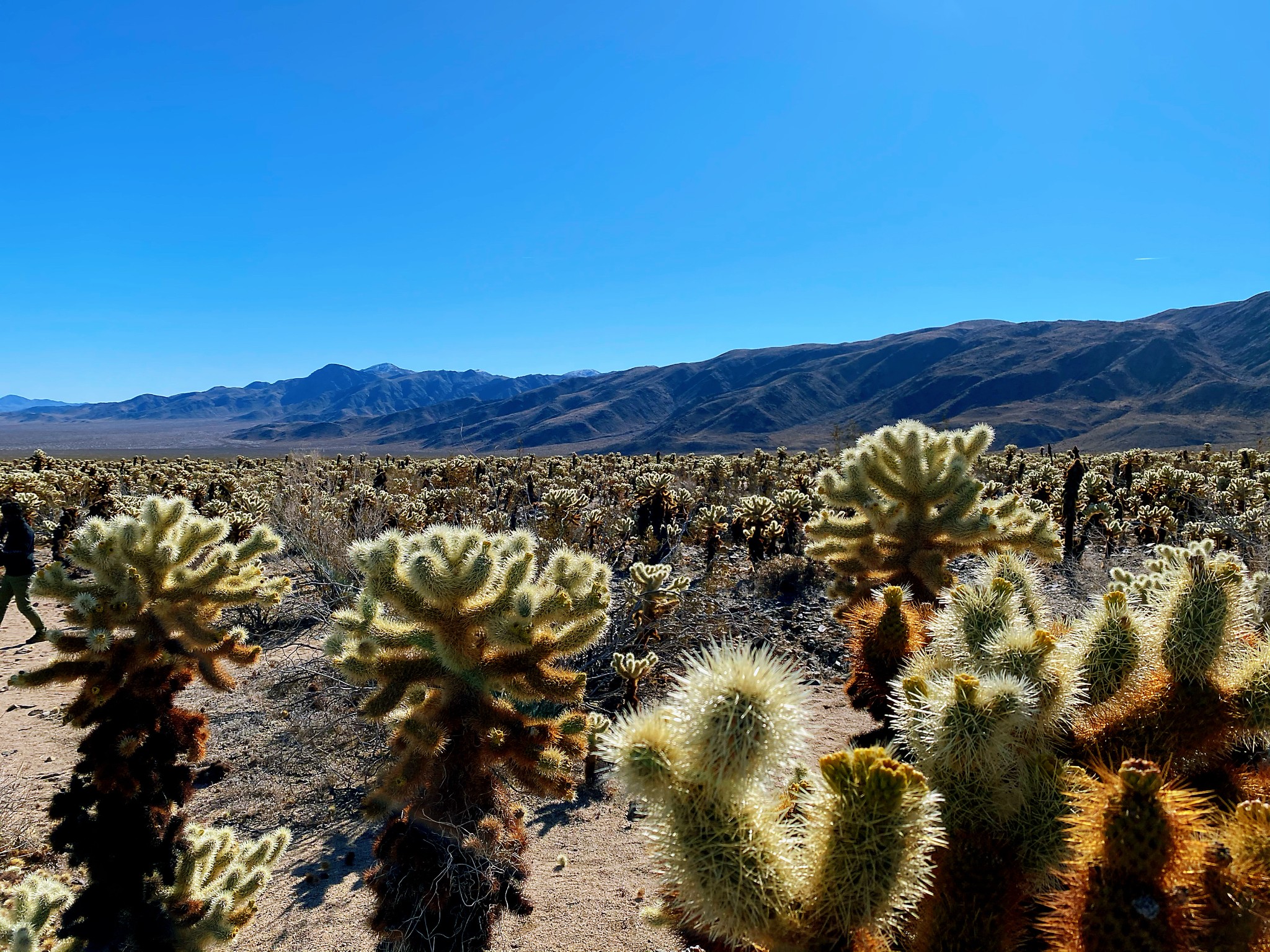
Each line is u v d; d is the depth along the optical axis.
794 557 10.52
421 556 3.12
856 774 1.73
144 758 3.46
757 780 1.66
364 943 3.78
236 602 3.95
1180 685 2.58
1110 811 1.76
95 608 3.40
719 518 11.67
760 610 8.72
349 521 12.26
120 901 3.31
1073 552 10.76
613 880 4.27
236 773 5.69
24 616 10.06
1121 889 1.72
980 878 2.01
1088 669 2.73
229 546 3.98
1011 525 7.18
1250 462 19.45
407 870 3.10
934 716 2.15
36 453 22.11
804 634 7.96
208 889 3.53
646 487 13.67
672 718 1.76
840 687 6.78
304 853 4.73
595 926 3.84
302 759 5.80
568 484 19.98
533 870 4.40
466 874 3.06
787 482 18.23
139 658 3.59
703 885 1.74
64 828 3.40
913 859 1.71
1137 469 21.88
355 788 5.40
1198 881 1.74
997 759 2.06
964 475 6.63
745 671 1.68
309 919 4.02
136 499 14.86
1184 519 13.10
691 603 8.51
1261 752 2.91
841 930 1.74
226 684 3.95
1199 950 1.66
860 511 7.17
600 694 6.52
